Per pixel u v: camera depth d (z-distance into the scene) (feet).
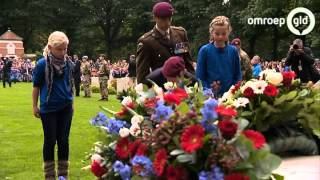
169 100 12.00
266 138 12.86
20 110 62.13
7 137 40.27
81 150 34.73
